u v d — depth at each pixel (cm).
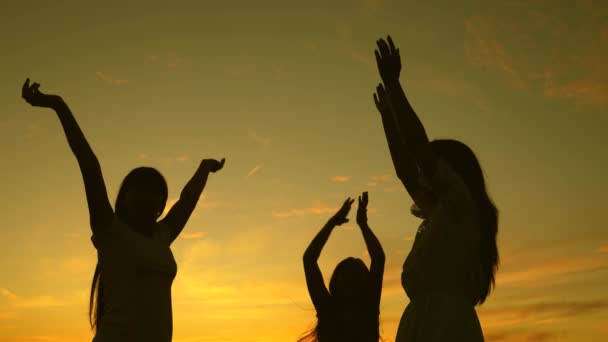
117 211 367
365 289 446
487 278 274
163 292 349
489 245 274
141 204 362
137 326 331
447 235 262
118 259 338
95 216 333
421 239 270
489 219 278
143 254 343
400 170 324
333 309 444
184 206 404
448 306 255
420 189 314
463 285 262
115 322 330
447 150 285
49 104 319
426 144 259
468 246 263
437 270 261
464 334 252
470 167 282
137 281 340
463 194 262
